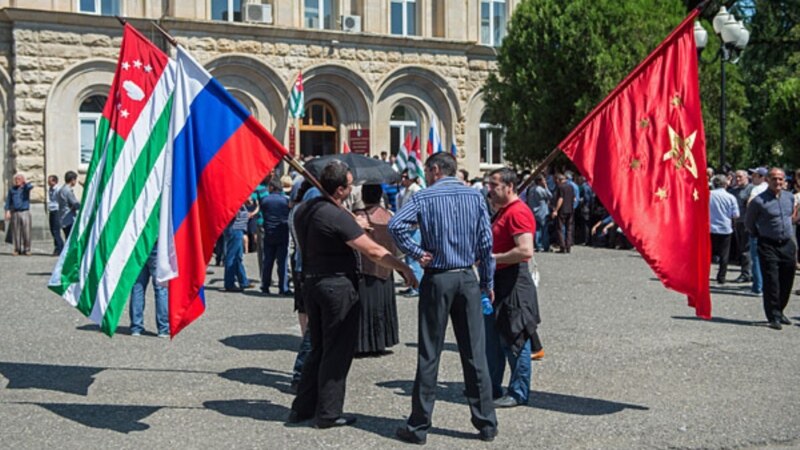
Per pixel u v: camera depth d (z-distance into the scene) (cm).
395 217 691
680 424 732
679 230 782
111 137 810
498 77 3034
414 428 680
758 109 3625
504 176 773
